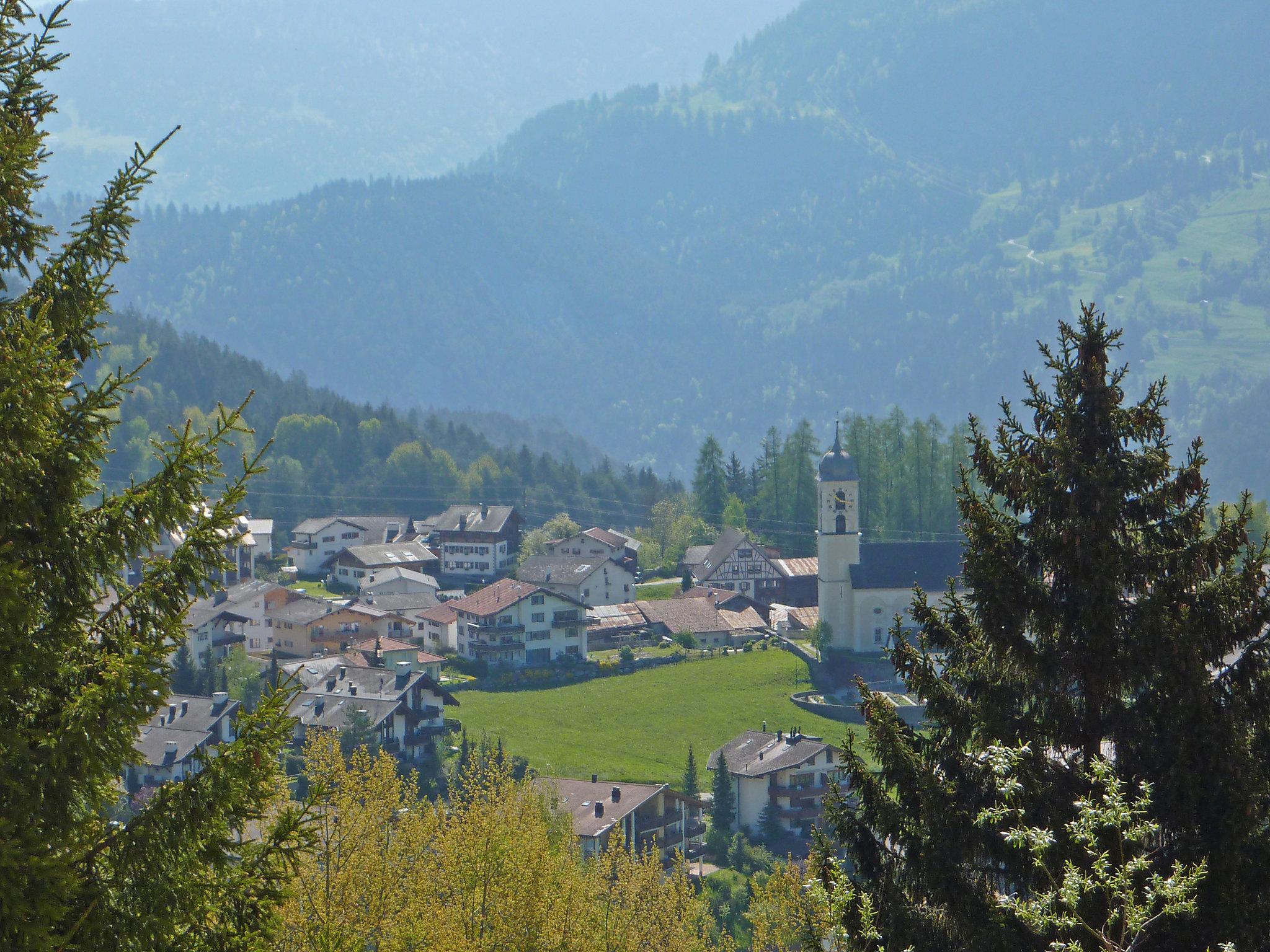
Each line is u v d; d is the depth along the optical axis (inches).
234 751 1101.1
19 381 1053.2
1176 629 1612.9
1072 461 1733.5
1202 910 1480.1
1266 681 1605.6
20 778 1000.9
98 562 1119.6
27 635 1061.1
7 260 1187.9
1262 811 1518.2
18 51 1212.5
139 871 1055.0
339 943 1428.4
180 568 1137.4
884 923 1643.7
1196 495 1754.4
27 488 1081.4
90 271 1218.6
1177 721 1590.8
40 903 943.0
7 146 1151.0
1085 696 1700.3
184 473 1145.4
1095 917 1482.5
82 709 1027.3
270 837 1138.7
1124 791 1589.6
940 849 1640.0
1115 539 1743.4
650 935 3909.9
